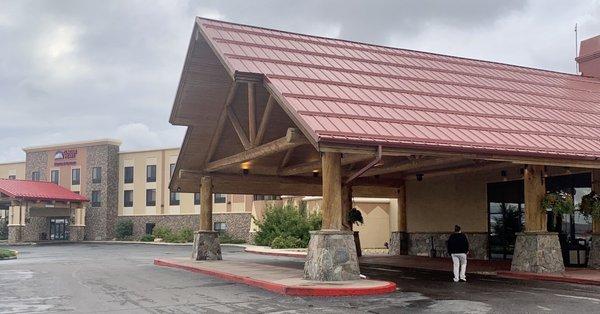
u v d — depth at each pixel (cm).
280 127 2208
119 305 1261
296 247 3831
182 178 2466
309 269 1538
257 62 1816
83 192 6203
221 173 2488
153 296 1400
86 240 6047
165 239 5366
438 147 1548
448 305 1216
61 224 6309
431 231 2884
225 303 1273
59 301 1330
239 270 1931
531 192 1884
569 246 2184
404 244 3017
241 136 2086
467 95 2088
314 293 1365
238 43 1925
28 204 5609
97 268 2277
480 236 2606
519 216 2422
